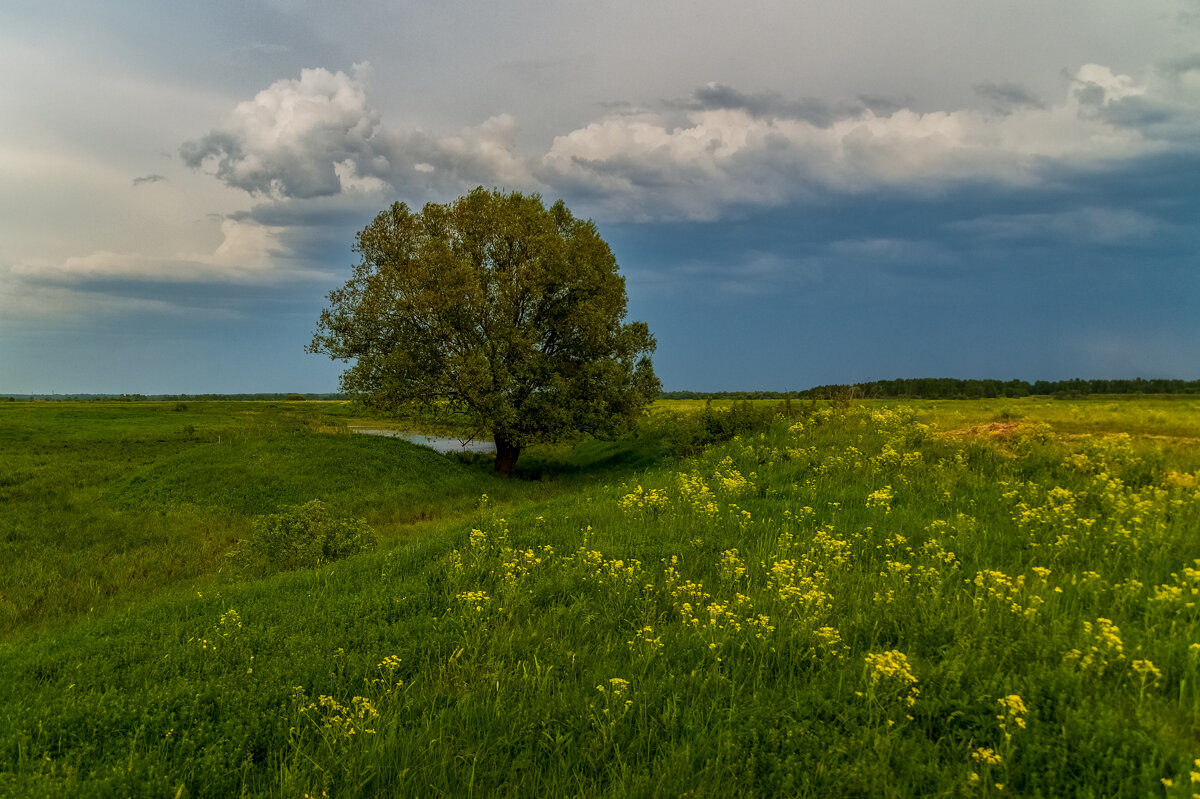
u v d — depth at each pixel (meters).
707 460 19.42
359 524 14.84
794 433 20.34
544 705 5.46
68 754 5.01
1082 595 6.98
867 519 10.91
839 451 16.59
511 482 30.14
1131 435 16.84
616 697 5.25
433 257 28.59
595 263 32.56
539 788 4.58
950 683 5.13
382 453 28.61
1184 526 9.13
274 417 67.50
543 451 42.53
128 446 38.84
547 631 7.11
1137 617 6.43
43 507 19.98
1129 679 5.07
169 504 21.47
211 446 28.73
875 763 4.25
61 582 13.90
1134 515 9.65
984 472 14.27
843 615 6.91
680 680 5.68
